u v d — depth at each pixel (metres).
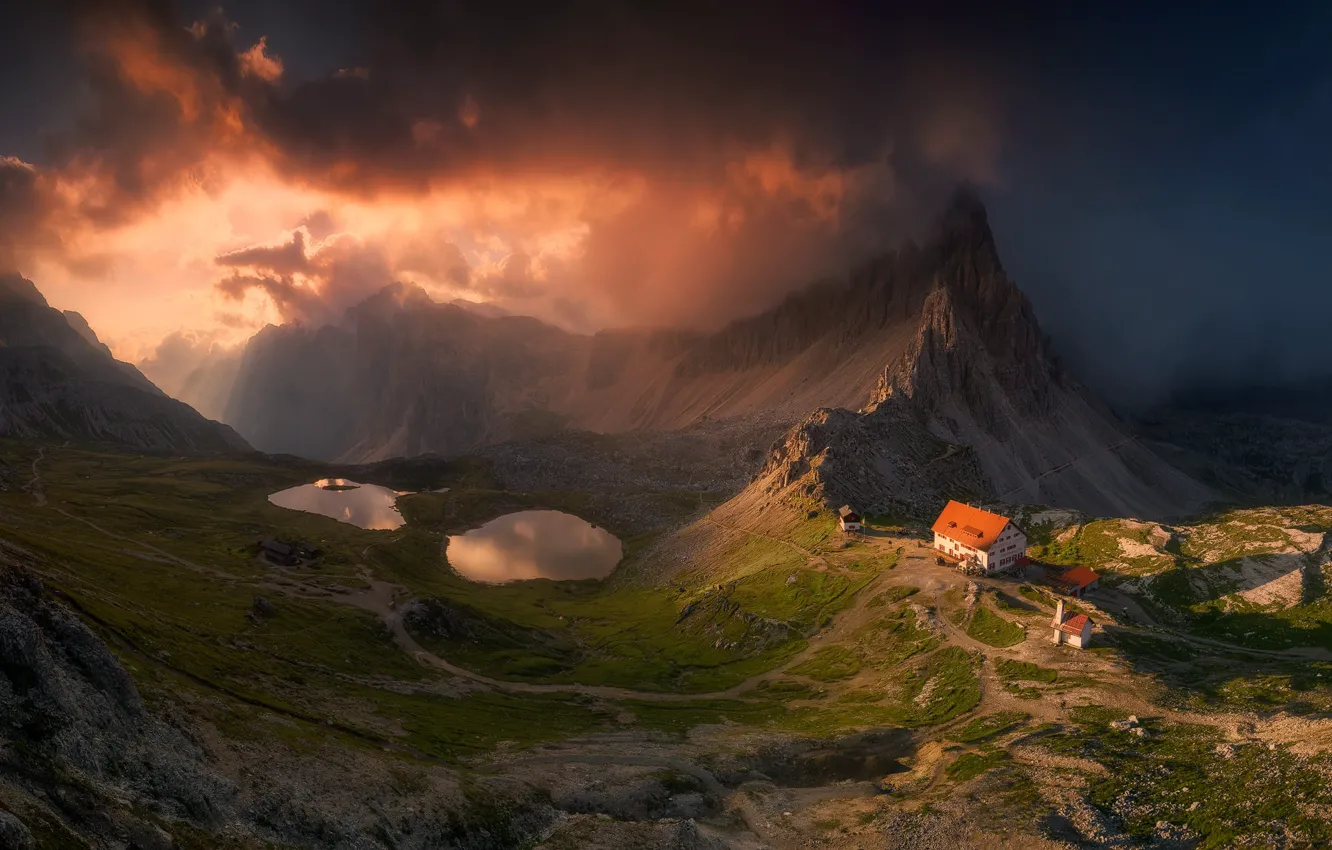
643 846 84.25
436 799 85.25
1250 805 78.75
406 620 189.38
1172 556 188.62
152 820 57.81
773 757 117.62
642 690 166.00
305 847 67.31
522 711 145.88
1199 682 125.00
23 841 44.41
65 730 59.91
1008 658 140.50
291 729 89.81
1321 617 152.75
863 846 88.69
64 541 186.00
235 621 154.38
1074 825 83.56
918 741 120.31
